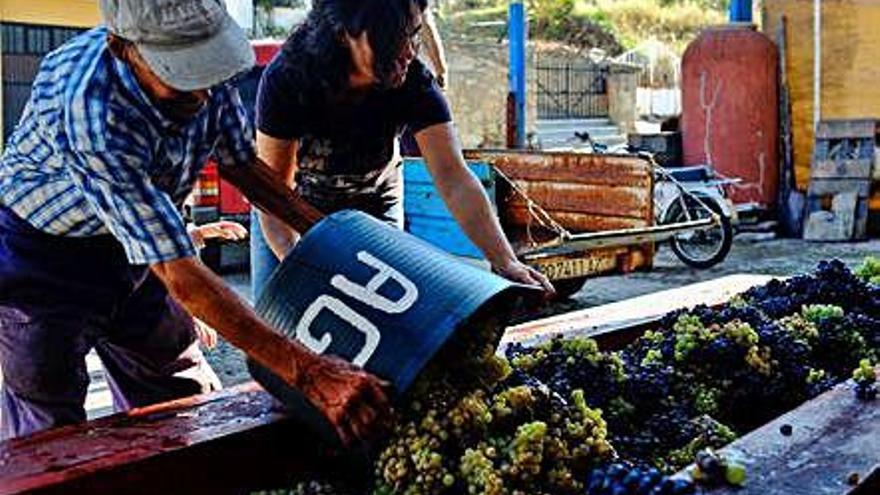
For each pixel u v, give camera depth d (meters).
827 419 1.89
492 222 2.83
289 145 2.76
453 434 1.75
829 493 1.56
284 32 16.23
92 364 5.64
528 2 23.45
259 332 1.77
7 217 2.25
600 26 23.88
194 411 2.00
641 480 1.58
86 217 2.19
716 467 1.61
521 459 1.69
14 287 2.26
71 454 1.75
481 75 15.04
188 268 1.79
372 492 1.83
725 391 2.36
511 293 1.80
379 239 1.91
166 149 1.98
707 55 11.80
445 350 1.81
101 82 1.86
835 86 11.42
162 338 2.58
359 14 2.36
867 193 11.08
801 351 2.48
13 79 11.06
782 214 11.67
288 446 1.96
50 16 11.24
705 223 7.82
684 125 12.13
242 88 8.38
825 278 3.03
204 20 1.77
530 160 7.82
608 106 18.28
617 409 2.14
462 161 2.89
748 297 3.07
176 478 1.79
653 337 2.59
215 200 8.55
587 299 7.71
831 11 11.36
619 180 7.30
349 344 1.79
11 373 2.34
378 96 2.75
